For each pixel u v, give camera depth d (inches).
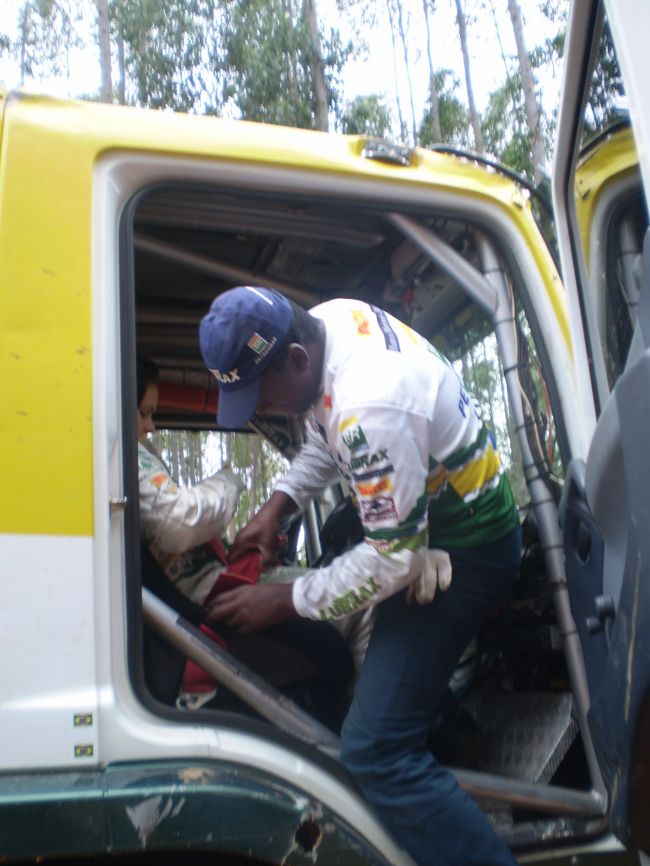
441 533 78.4
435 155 87.9
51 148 71.4
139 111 76.5
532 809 77.6
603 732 67.5
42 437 65.9
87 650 64.4
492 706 96.7
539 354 86.5
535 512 85.7
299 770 68.9
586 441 73.5
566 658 82.3
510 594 95.6
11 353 66.4
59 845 59.4
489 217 87.8
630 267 66.0
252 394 73.9
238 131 79.4
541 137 482.0
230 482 86.9
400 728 72.6
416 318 113.5
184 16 516.4
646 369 56.2
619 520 64.6
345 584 72.8
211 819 63.0
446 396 75.7
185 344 122.0
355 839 68.2
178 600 81.3
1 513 63.9
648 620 56.6
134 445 70.1
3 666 62.3
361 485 70.2
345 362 72.2
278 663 88.2
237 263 105.7
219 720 68.2
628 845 67.4
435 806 70.3
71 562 64.9
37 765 62.0
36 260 68.6
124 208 74.6
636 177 64.0
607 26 61.9
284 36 503.5
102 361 68.9
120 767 63.8
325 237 98.2
